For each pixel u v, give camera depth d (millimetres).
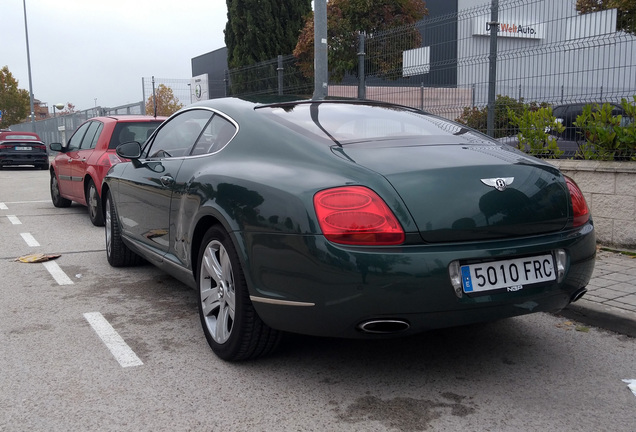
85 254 6633
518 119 7016
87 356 3619
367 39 9273
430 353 3664
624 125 6145
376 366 3465
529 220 3041
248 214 3148
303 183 3006
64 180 9711
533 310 3045
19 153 22391
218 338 3523
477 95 7430
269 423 2803
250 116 3730
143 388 3174
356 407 2965
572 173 6402
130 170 5129
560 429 2754
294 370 3402
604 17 6148
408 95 8516
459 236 2877
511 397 3082
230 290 3412
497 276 2922
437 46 7965
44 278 5539
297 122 3572
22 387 3180
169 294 4996
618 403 3020
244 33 20750
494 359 3584
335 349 3711
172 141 4594
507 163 3189
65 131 28578
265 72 13234
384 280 2738
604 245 6195
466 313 2861
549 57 6664
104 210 6055
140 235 4926
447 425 2789
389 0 15062
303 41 15148
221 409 2939
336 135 3408
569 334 4027
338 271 2775
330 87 11969
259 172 3271
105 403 2998
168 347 3773
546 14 6668
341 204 2834
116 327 4156
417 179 2908
